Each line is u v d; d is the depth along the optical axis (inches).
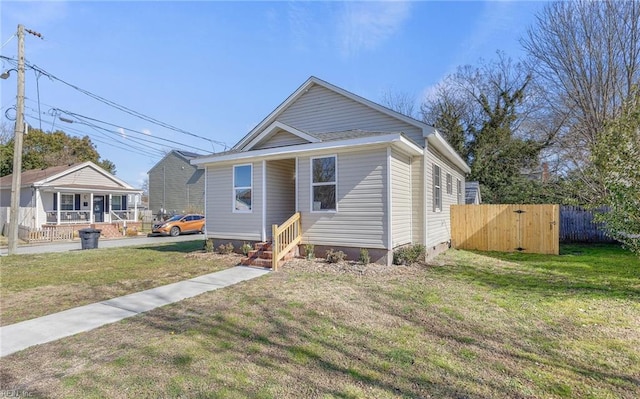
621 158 248.2
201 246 553.0
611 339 159.5
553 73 716.0
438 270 320.8
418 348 147.9
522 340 157.8
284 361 135.7
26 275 314.0
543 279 287.1
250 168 403.5
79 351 147.4
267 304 211.5
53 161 1298.0
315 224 361.7
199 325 177.3
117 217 988.6
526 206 467.5
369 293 236.1
